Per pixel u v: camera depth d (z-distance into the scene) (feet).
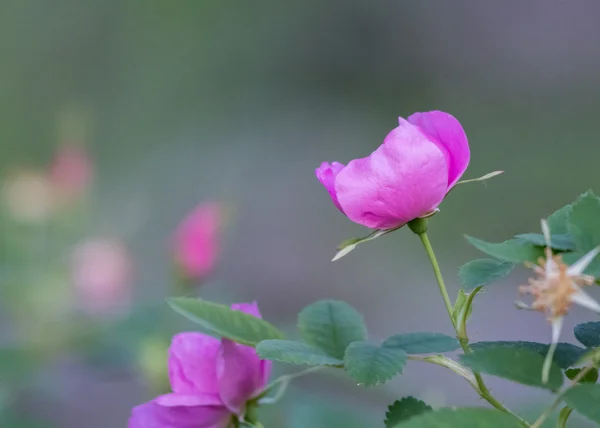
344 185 4.66
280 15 43.70
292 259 28.35
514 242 4.01
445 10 43.73
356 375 4.29
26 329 12.38
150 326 11.69
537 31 42.93
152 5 42.14
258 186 33.30
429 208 4.69
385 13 44.55
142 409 5.45
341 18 44.06
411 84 42.57
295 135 38.14
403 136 4.61
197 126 38.81
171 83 41.24
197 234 11.37
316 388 11.39
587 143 34.94
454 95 41.39
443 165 4.62
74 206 13.66
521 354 3.96
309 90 42.42
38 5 40.37
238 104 40.98
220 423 5.44
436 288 25.94
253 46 43.21
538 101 39.45
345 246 4.72
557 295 3.70
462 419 3.70
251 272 27.71
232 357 5.30
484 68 42.37
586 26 41.88
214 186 32.73
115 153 35.27
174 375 5.48
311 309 5.33
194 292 11.60
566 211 4.30
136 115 39.06
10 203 13.24
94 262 12.86
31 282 12.68
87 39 40.93
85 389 13.79
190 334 5.56
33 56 39.81
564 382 3.93
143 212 23.38
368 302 25.82
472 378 4.53
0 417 11.88
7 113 36.06
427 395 10.02
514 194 31.30
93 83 40.16
